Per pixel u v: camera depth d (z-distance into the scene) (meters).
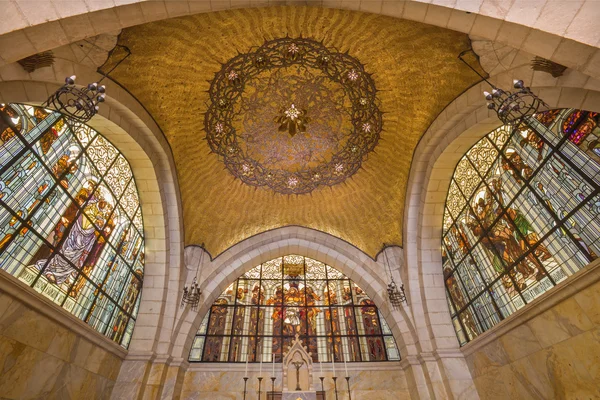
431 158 10.98
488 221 9.70
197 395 11.70
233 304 14.30
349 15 8.52
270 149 12.75
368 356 13.05
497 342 9.16
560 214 7.27
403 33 8.53
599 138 6.33
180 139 10.87
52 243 7.63
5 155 6.31
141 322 11.21
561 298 6.97
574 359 6.83
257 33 9.05
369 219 13.67
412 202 12.11
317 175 13.41
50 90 6.50
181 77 9.27
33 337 6.81
